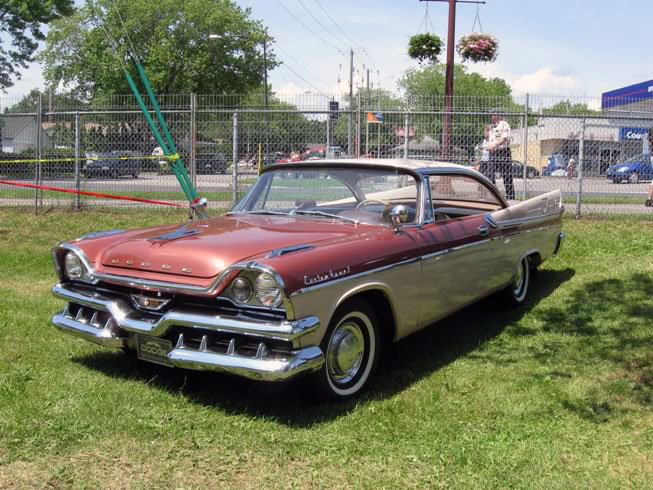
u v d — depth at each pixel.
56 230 10.39
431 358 4.82
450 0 12.12
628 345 4.95
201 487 2.96
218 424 3.57
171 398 3.90
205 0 43.72
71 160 11.87
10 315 5.67
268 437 3.43
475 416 3.76
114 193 13.05
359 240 4.07
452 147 11.05
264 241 3.91
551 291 6.72
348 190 4.80
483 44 11.92
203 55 43.94
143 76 7.41
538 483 3.02
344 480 3.04
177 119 12.23
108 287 4.10
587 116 10.55
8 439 3.32
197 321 3.58
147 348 3.90
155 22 42.97
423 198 4.75
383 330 4.41
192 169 11.55
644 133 12.71
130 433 3.43
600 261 7.94
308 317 3.52
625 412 3.79
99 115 12.52
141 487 2.94
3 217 11.32
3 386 3.98
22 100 12.82
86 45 42.03
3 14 30.73
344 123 11.55
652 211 11.23
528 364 4.65
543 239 6.50
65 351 4.77
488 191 5.70
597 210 11.33
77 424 3.49
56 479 2.99
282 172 5.10
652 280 6.77
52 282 7.27
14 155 15.03
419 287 4.49
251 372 3.47
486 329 5.55
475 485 3.01
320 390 3.77
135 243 4.13
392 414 3.76
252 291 3.49
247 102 12.26
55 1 31.78
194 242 3.94
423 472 3.12
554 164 12.34
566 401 3.95
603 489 2.97
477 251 5.18
